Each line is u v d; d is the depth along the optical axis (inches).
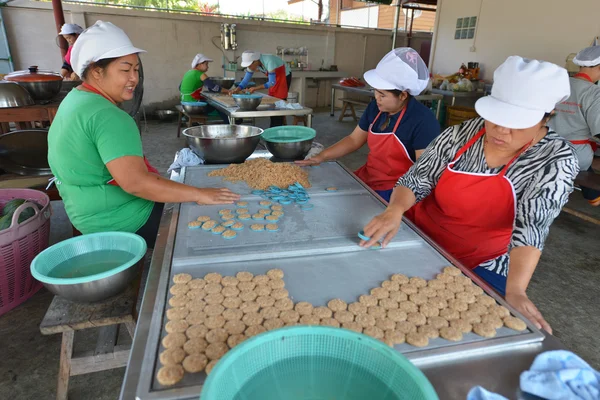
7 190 91.5
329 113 354.0
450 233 59.2
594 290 98.7
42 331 47.3
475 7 262.2
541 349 31.9
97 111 56.0
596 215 142.1
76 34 203.6
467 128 54.8
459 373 29.2
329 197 62.9
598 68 116.2
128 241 54.2
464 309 36.1
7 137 105.2
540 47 226.5
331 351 27.4
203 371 28.4
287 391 25.8
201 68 225.9
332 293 38.4
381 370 25.8
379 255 45.4
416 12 430.0
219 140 76.7
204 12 323.6
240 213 55.1
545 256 114.6
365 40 398.6
